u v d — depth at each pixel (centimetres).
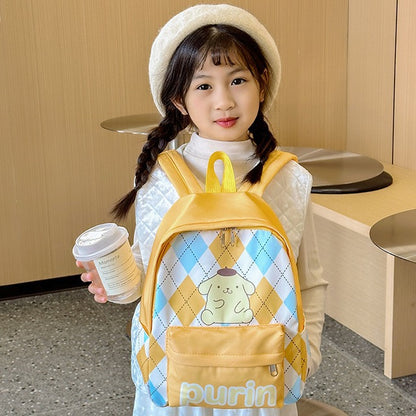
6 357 283
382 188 291
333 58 366
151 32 339
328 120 374
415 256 190
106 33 333
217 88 139
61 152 339
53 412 243
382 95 345
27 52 324
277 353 134
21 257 344
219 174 147
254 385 135
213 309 136
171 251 137
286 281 135
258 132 151
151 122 294
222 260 136
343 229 292
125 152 348
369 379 257
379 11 340
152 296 137
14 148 332
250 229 136
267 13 352
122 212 150
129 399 250
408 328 253
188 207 136
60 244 348
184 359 135
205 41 138
